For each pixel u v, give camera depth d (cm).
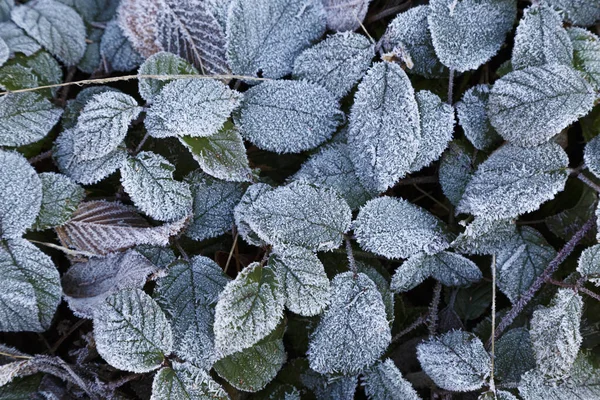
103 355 74
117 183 80
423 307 80
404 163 76
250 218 76
